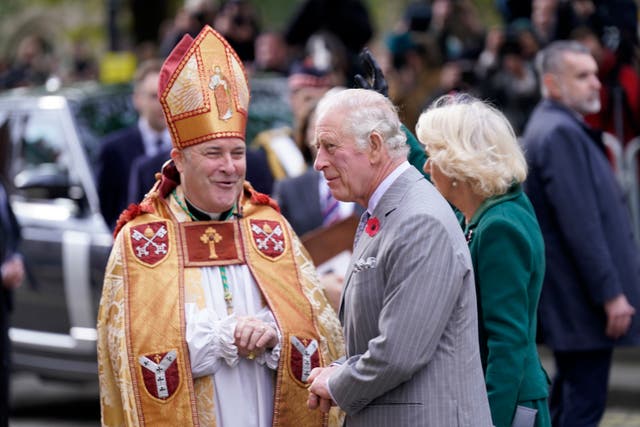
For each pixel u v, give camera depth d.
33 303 10.62
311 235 7.23
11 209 8.94
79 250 10.27
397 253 4.79
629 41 11.04
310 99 9.23
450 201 5.78
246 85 5.58
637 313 8.07
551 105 8.16
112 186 10.11
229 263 5.59
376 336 4.91
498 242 5.54
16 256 8.85
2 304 8.59
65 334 10.40
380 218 4.95
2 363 8.54
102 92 11.50
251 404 5.47
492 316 5.51
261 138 9.39
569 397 8.10
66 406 11.48
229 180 5.48
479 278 5.58
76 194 10.51
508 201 5.66
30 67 19.78
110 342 5.46
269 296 5.55
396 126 5.00
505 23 14.41
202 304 5.45
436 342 4.76
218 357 5.38
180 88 5.39
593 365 8.07
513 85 12.07
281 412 5.47
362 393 4.82
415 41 13.26
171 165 5.68
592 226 7.81
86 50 23.41
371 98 5.02
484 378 5.44
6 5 28.31
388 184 4.98
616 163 10.66
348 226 7.25
